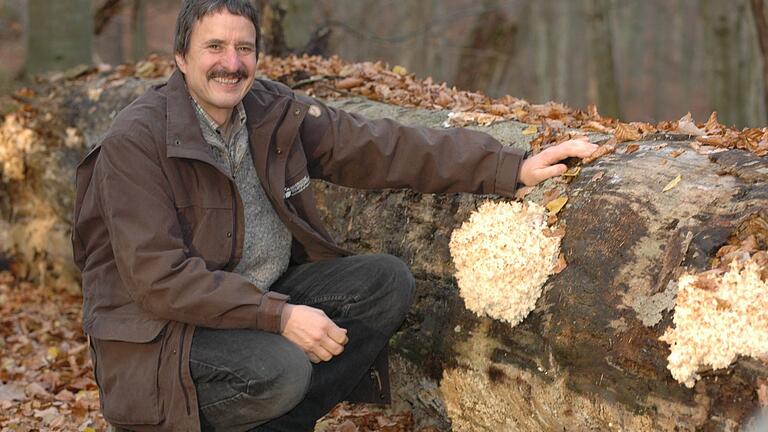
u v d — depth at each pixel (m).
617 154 2.86
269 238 2.91
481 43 14.33
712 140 2.72
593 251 2.63
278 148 2.89
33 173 5.83
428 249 3.26
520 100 4.18
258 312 2.57
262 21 7.35
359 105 4.25
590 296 2.58
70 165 5.59
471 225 3.07
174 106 2.71
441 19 13.70
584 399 2.58
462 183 3.01
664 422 2.37
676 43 27.11
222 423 2.70
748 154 2.56
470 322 3.00
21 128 5.90
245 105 2.88
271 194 2.86
